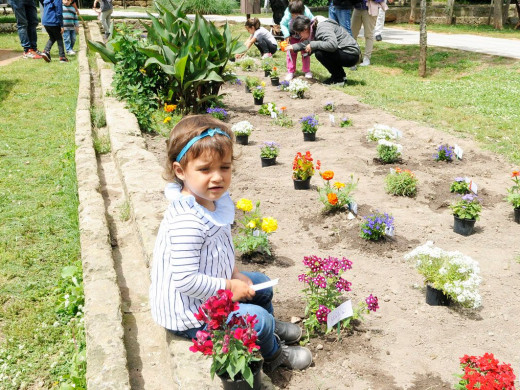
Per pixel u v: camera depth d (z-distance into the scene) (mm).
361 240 4211
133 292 3520
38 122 7488
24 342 3297
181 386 2432
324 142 6734
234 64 11797
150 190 4531
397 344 3061
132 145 5750
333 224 4500
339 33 9750
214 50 7703
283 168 5812
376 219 4133
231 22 19500
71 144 6559
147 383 2723
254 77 10492
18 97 8805
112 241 4180
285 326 2980
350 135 7012
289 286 3596
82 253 3684
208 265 2465
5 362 3135
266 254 3996
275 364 2768
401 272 3814
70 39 13078
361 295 3525
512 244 4242
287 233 4375
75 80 10055
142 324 3195
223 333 2301
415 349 3023
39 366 3117
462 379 2529
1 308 3602
